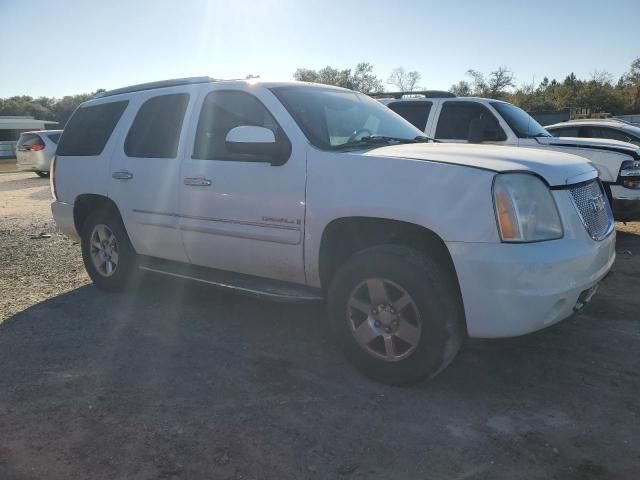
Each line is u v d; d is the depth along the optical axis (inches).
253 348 165.0
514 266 120.6
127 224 200.1
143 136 196.4
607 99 2148.1
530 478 103.9
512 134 308.2
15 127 2278.5
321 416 126.0
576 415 125.4
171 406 131.4
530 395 134.6
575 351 158.4
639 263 253.1
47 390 140.0
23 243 325.1
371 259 135.6
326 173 144.3
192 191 174.1
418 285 128.5
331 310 146.4
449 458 110.2
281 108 159.5
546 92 2578.7
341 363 153.9
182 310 199.6
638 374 144.4
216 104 176.9
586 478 104.0
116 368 152.3
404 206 131.0
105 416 127.3
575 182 136.8
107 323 187.2
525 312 122.3
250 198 159.2
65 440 118.0
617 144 297.7
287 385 141.3
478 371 147.3
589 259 131.9
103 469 108.1
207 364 154.3
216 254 173.2
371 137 167.2
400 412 127.4
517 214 123.1
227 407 130.6
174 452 113.3
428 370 131.6
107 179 204.2
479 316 125.7
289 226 151.9
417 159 134.3
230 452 113.0
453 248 125.4
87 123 223.1
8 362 157.0
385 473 105.9
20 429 122.5
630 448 112.7
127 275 211.0
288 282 161.6
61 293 222.5
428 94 355.3
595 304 196.4
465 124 320.5
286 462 109.5
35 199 547.5
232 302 207.8
